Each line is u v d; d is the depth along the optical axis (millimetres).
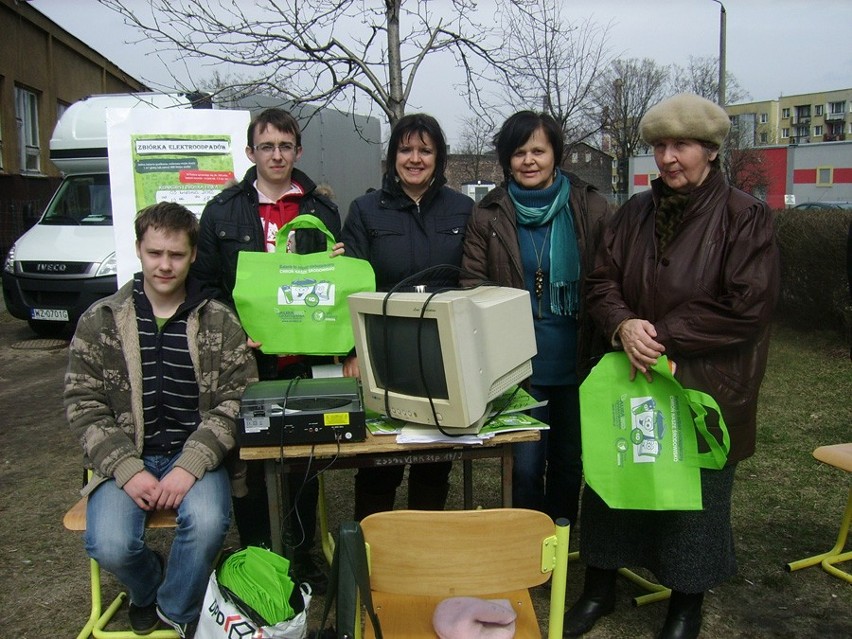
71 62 16516
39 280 7406
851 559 2986
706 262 2137
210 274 2740
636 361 2133
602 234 2453
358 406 2102
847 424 4758
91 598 2830
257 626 1819
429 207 2781
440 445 2094
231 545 3227
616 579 2750
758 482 3844
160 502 2227
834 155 27219
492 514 1562
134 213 3572
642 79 24078
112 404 2371
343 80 4609
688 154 2109
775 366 6266
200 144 3619
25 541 3344
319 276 2436
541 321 2701
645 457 2139
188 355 2375
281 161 2697
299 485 2754
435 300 1993
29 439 4863
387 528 1577
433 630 1819
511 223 2674
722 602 2721
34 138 14961
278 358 2738
